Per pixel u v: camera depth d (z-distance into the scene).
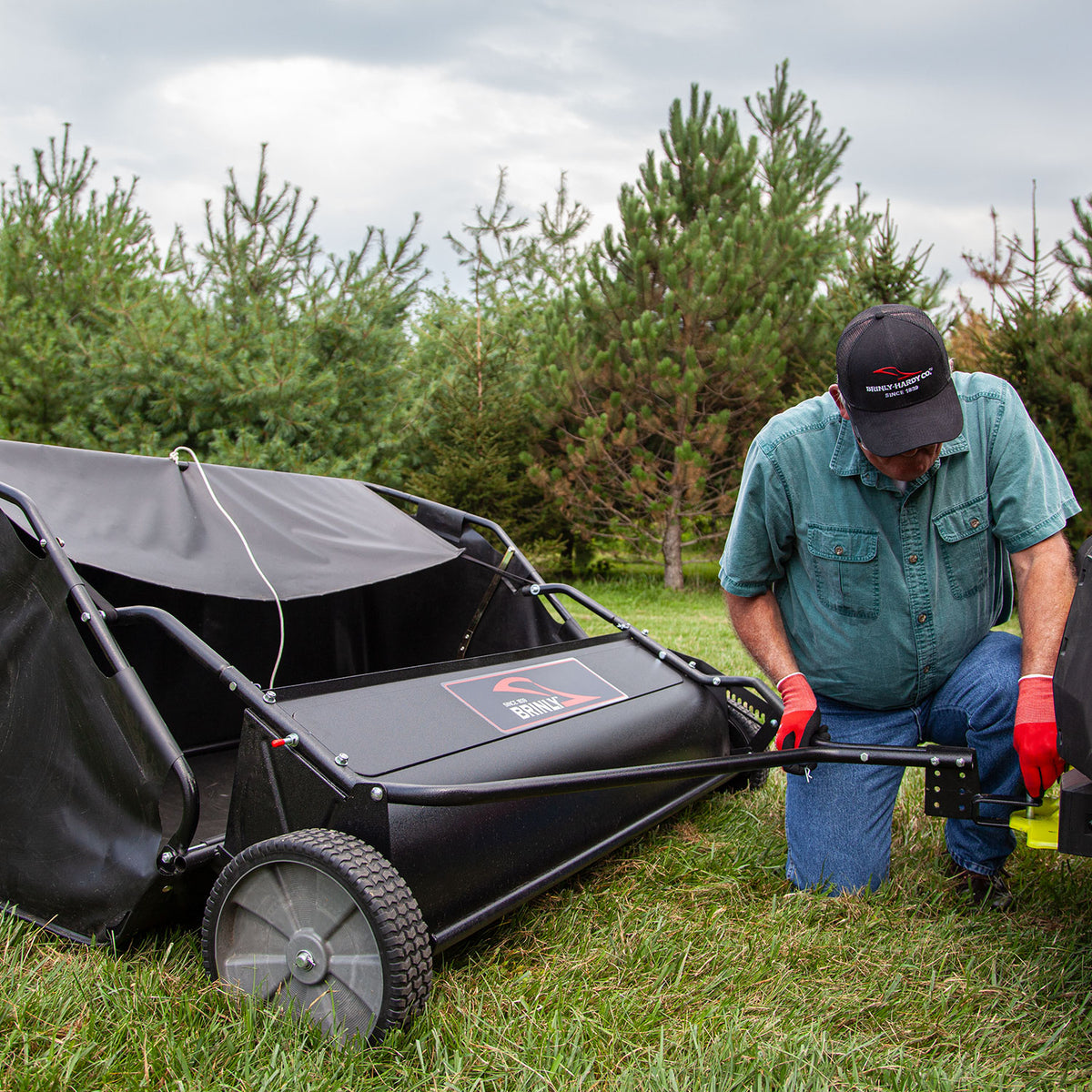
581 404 12.82
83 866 2.23
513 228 15.38
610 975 2.15
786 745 2.38
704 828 3.10
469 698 2.49
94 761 2.25
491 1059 1.81
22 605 2.38
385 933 1.82
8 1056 1.77
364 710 2.25
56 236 12.98
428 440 13.12
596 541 14.07
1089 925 2.44
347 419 12.33
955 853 2.63
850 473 2.43
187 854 2.15
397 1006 1.82
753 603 2.72
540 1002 2.02
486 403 13.16
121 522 2.67
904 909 2.48
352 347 12.55
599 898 2.54
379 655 3.96
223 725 3.69
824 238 14.55
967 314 13.77
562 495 12.79
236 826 2.16
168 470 2.99
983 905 2.52
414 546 3.30
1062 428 10.88
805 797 2.66
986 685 2.48
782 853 2.86
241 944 2.04
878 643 2.54
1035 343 10.93
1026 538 2.39
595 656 3.06
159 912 2.20
